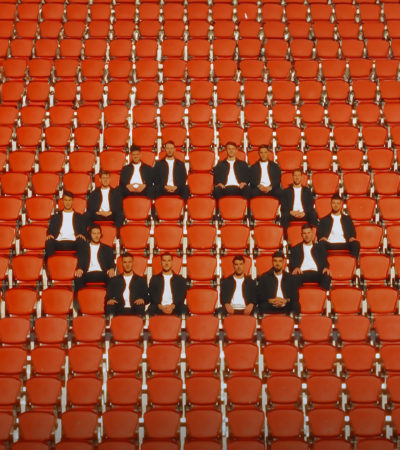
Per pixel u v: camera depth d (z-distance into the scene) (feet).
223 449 40.86
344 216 50.39
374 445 36.83
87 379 40.45
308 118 62.34
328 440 36.91
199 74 67.05
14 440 40.60
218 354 42.11
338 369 44.09
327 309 47.47
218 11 74.69
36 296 46.32
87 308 46.06
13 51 69.31
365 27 73.41
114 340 43.86
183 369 43.91
